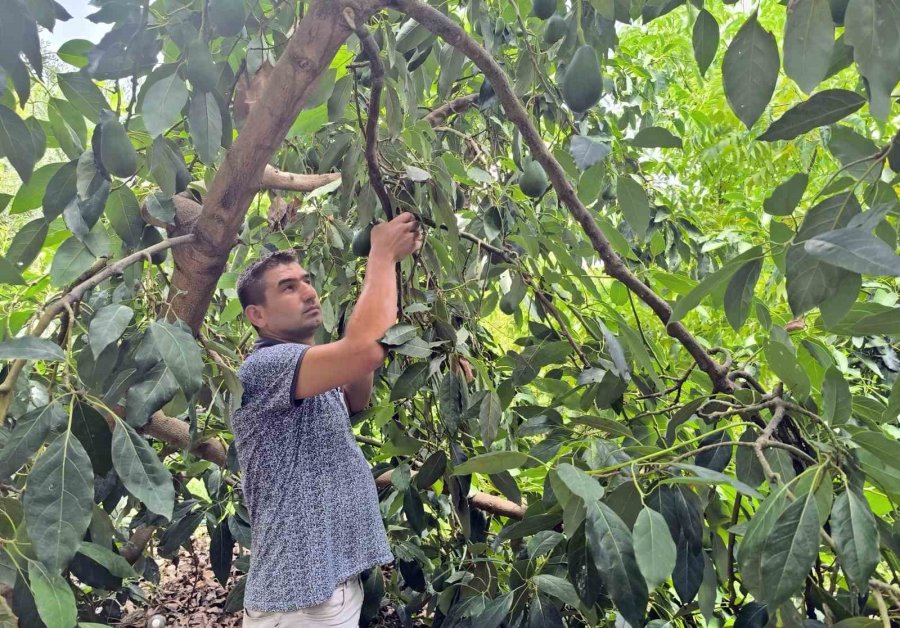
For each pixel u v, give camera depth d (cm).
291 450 133
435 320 148
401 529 182
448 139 228
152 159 105
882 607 70
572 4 126
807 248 64
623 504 85
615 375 141
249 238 197
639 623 71
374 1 97
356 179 148
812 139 261
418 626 226
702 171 319
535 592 118
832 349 176
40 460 80
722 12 295
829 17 68
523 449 196
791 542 67
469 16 149
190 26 98
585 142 92
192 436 133
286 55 100
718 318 236
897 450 84
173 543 183
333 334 183
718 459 105
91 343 89
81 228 103
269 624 132
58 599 79
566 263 149
